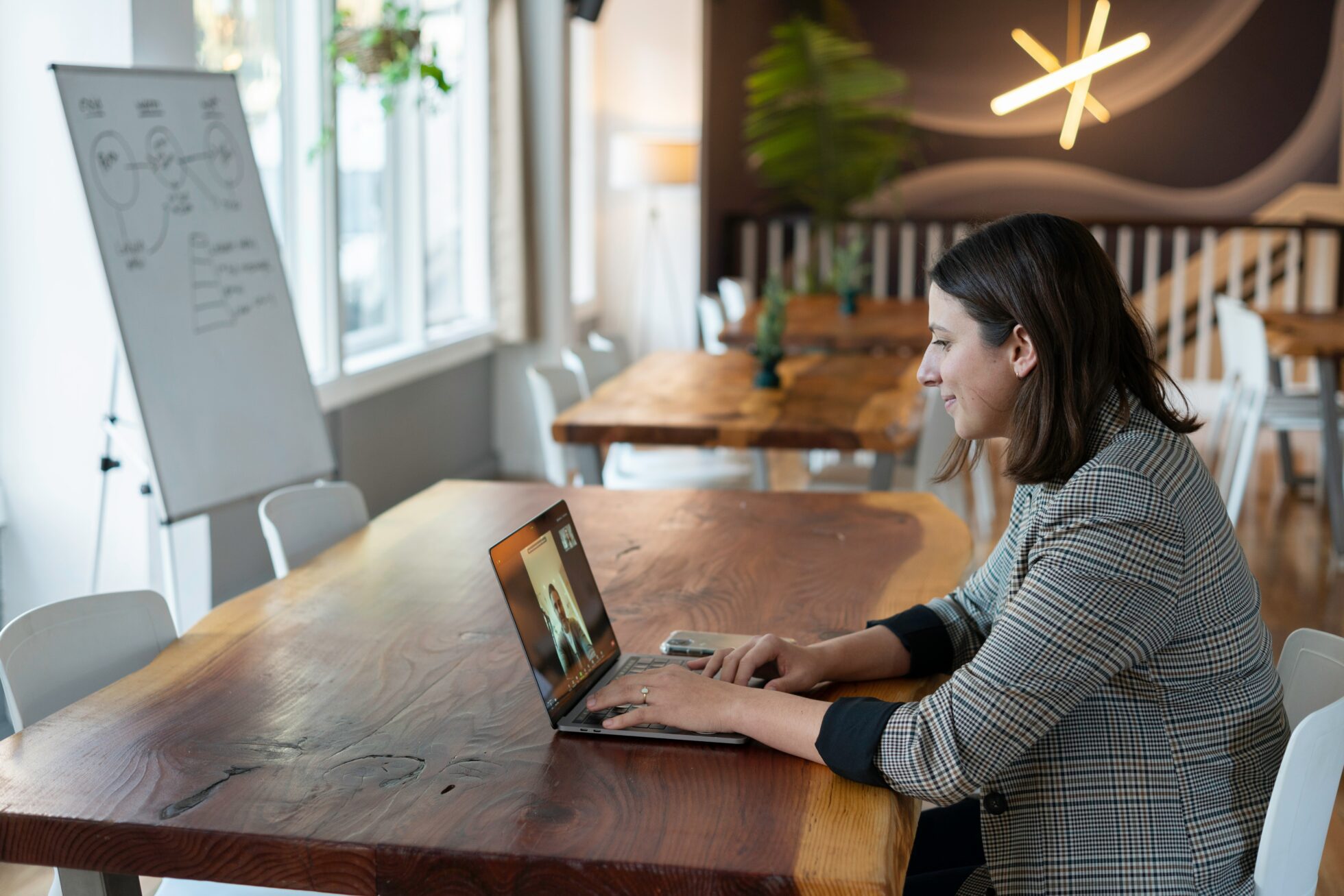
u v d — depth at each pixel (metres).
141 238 3.07
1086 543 1.26
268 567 4.33
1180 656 1.32
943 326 1.39
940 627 1.66
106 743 1.42
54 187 3.20
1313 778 1.34
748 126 7.38
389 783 1.32
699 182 8.33
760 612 1.89
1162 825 1.32
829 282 7.35
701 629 1.81
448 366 5.85
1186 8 8.15
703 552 2.23
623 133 8.58
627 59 8.49
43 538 3.37
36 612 1.73
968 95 8.43
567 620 1.57
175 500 3.04
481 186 6.24
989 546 4.97
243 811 1.25
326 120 4.49
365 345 5.25
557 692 1.47
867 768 1.29
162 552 3.38
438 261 6.03
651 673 1.50
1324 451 4.94
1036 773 1.35
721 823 1.23
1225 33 8.15
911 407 3.65
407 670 1.66
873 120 8.45
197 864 1.22
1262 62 8.15
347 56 4.66
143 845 1.23
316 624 1.84
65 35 3.18
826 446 3.34
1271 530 5.32
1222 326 5.54
